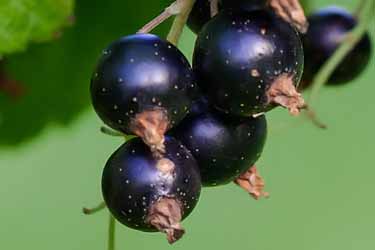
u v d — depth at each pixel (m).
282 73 0.17
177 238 0.17
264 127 0.18
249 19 0.17
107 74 0.17
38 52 0.22
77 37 0.22
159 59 0.17
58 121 0.23
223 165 0.18
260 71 0.17
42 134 0.23
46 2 0.20
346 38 0.20
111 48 0.17
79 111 0.23
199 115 0.17
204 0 0.18
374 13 0.20
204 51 0.17
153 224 0.17
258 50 0.17
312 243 0.27
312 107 0.20
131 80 0.17
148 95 0.17
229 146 0.17
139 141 0.17
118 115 0.17
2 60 0.22
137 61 0.17
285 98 0.17
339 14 0.22
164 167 0.17
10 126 0.23
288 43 0.17
